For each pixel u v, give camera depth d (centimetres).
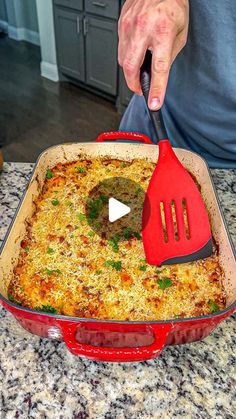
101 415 49
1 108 267
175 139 101
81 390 52
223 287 64
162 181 65
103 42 247
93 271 66
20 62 346
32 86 300
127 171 89
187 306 62
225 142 93
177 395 52
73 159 90
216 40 80
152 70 56
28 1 371
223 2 77
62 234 73
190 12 80
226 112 88
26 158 216
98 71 266
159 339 48
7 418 48
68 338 48
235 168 97
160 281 65
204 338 58
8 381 52
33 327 54
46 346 57
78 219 76
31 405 50
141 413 50
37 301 62
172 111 97
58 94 289
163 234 63
